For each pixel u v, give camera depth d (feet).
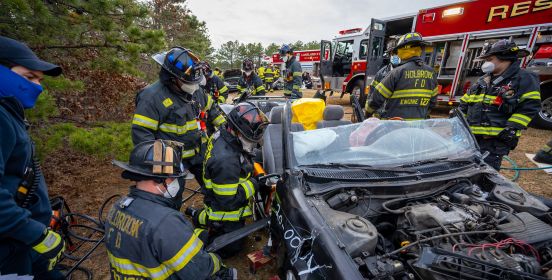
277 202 6.92
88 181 13.12
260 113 7.04
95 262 8.26
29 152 5.11
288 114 7.33
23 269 5.11
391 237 6.21
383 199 6.29
